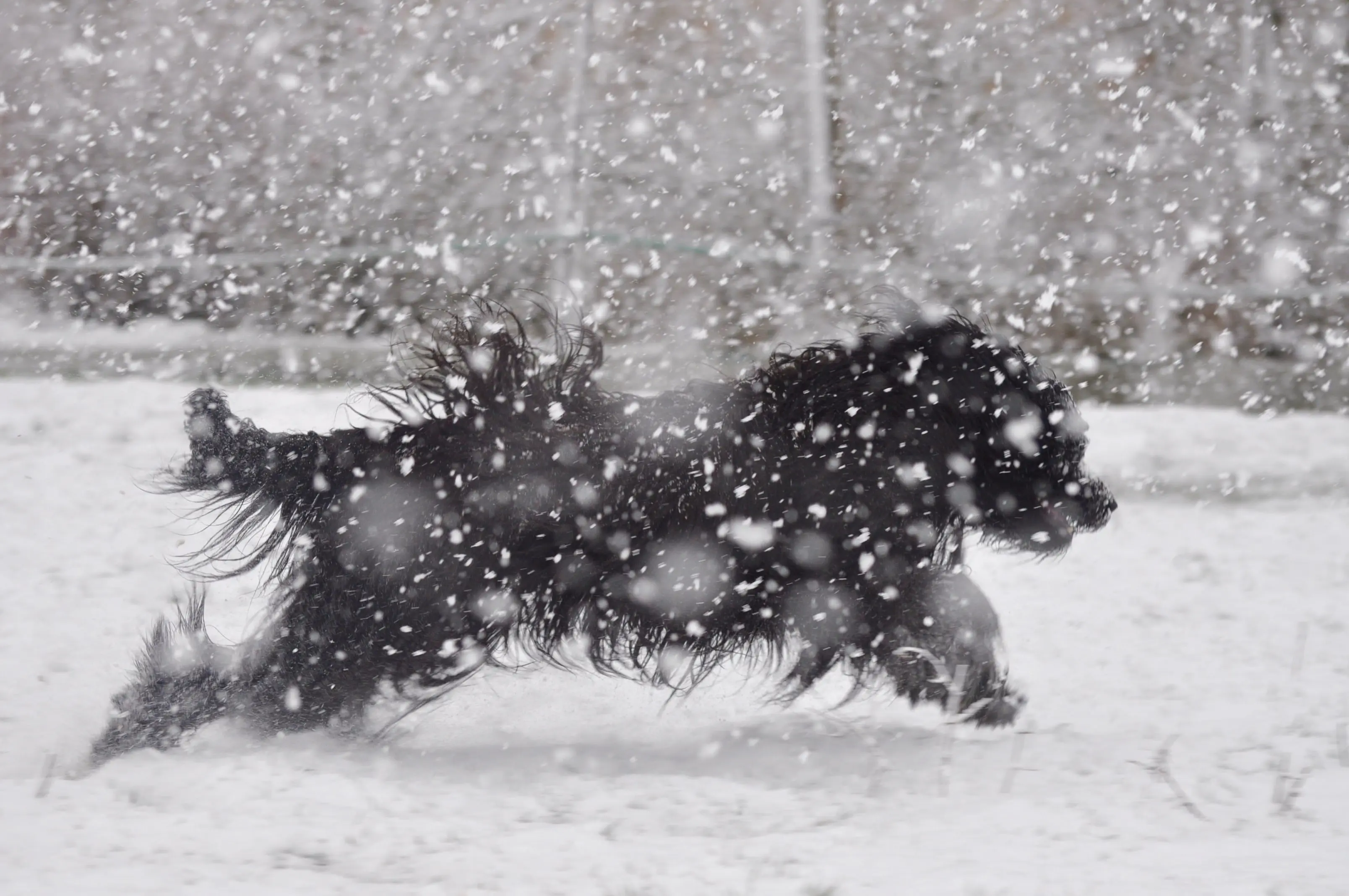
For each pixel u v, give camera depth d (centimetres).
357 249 2675
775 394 748
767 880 500
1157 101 2886
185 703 742
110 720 744
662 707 801
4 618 1031
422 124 2981
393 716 753
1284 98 2814
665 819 591
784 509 726
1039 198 2822
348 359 2366
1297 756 697
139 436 1748
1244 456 1933
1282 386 2442
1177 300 2652
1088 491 781
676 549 725
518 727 805
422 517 727
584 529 724
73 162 2847
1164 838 550
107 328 2609
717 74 3052
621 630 739
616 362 2214
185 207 2848
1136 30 2925
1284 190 2781
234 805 595
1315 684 903
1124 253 2777
